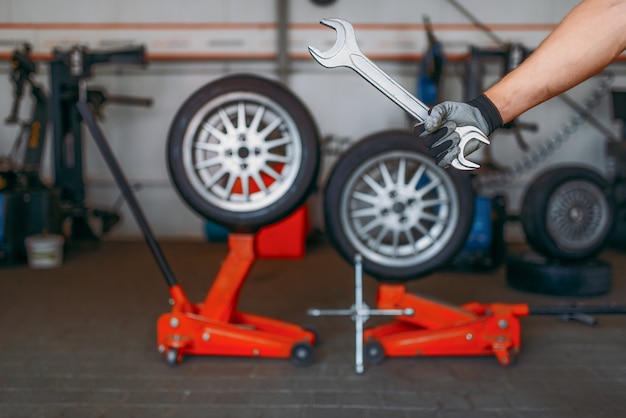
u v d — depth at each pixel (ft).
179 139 7.72
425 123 3.30
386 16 20.36
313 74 20.71
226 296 8.25
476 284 13.64
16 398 6.78
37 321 10.19
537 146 20.81
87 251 17.95
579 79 3.36
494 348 7.85
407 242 8.52
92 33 20.52
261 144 7.70
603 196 12.32
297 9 20.38
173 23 20.49
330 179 7.88
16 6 20.44
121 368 7.82
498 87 3.39
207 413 6.39
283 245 17.07
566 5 20.24
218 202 7.79
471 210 7.86
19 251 15.76
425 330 8.29
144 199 20.98
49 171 20.81
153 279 13.98
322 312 7.69
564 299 12.16
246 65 20.77
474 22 20.36
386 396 6.89
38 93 17.70
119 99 18.54
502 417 6.31
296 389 7.10
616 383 7.33
